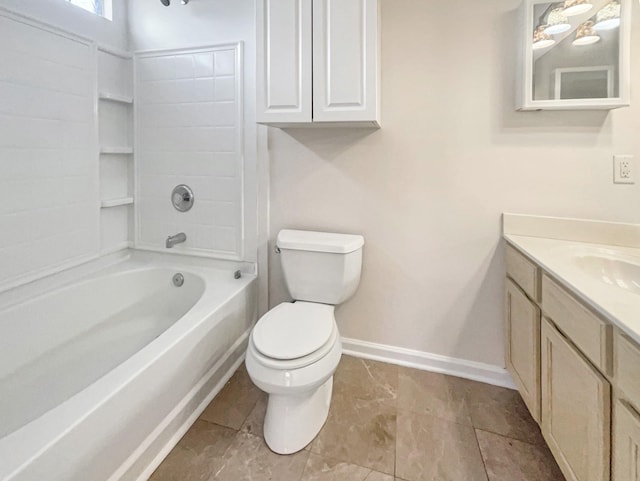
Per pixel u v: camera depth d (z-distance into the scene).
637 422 0.76
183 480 1.24
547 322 1.23
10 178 1.54
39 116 1.64
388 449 1.38
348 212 1.90
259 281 2.07
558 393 1.14
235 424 1.50
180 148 2.09
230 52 1.93
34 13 1.59
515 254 1.54
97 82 1.92
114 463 1.09
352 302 1.98
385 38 1.72
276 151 1.96
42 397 1.47
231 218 2.06
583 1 1.40
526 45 1.45
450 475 1.26
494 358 1.79
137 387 1.15
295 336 1.36
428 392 1.72
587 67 1.42
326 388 1.58
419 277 1.85
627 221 1.51
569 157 1.55
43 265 1.70
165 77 2.06
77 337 1.80
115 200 2.08
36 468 0.83
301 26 1.55
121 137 2.12
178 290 2.11
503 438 1.44
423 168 1.76
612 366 0.86
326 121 1.57
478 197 1.70
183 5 1.99
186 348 1.42
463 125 1.68
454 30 1.64
